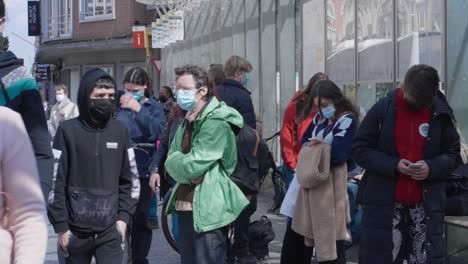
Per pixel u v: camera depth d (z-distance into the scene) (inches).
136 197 213.0
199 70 225.9
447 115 207.3
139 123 299.3
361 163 212.1
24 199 119.3
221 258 227.9
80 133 205.5
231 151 227.8
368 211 212.1
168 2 912.9
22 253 116.2
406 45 390.0
